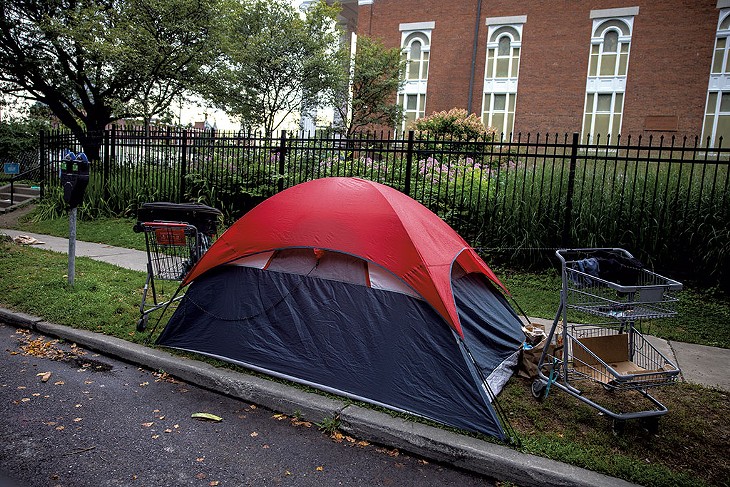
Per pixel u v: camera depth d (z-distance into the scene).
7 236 9.78
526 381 4.25
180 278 5.11
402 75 21.20
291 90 17.30
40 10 16.08
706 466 3.09
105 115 18.56
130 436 3.29
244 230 4.39
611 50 20.61
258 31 16.80
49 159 14.05
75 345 4.87
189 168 11.80
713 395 4.14
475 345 3.95
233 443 3.28
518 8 21.84
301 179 10.04
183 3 15.35
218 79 17.23
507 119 22.48
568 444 3.20
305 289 4.12
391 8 24.27
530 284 7.38
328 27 17.33
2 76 16.78
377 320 3.81
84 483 2.74
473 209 8.64
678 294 6.96
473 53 22.61
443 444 3.18
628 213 7.72
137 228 5.06
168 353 4.50
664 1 19.56
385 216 3.95
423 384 3.56
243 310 4.33
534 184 8.72
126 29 15.40
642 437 3.39
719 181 8.46
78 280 6.55
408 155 8.46
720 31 18.98
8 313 5.46
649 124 20.05
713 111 19.33
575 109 21.14
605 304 3.60
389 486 2.89
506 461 3.00
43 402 3.71
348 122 21.27
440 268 3.79
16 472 2.80
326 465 3.08
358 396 3.72
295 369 4.00
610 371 3.40
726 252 7.02
